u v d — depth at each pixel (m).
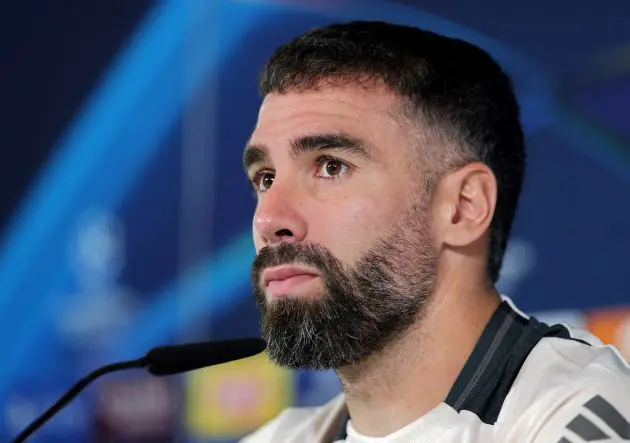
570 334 2.90
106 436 6.24
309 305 2.67
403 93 2.83
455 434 2.66
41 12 6.85
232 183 6.34
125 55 6.67
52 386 6.51
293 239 2.70
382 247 2.72
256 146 2.83
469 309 2.85
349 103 2.78
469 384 2.75
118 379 6.29
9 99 6.85
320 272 2.68
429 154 2.83
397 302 2.73
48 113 6.78
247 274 6.23
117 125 6.64
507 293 5.28
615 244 5.10
